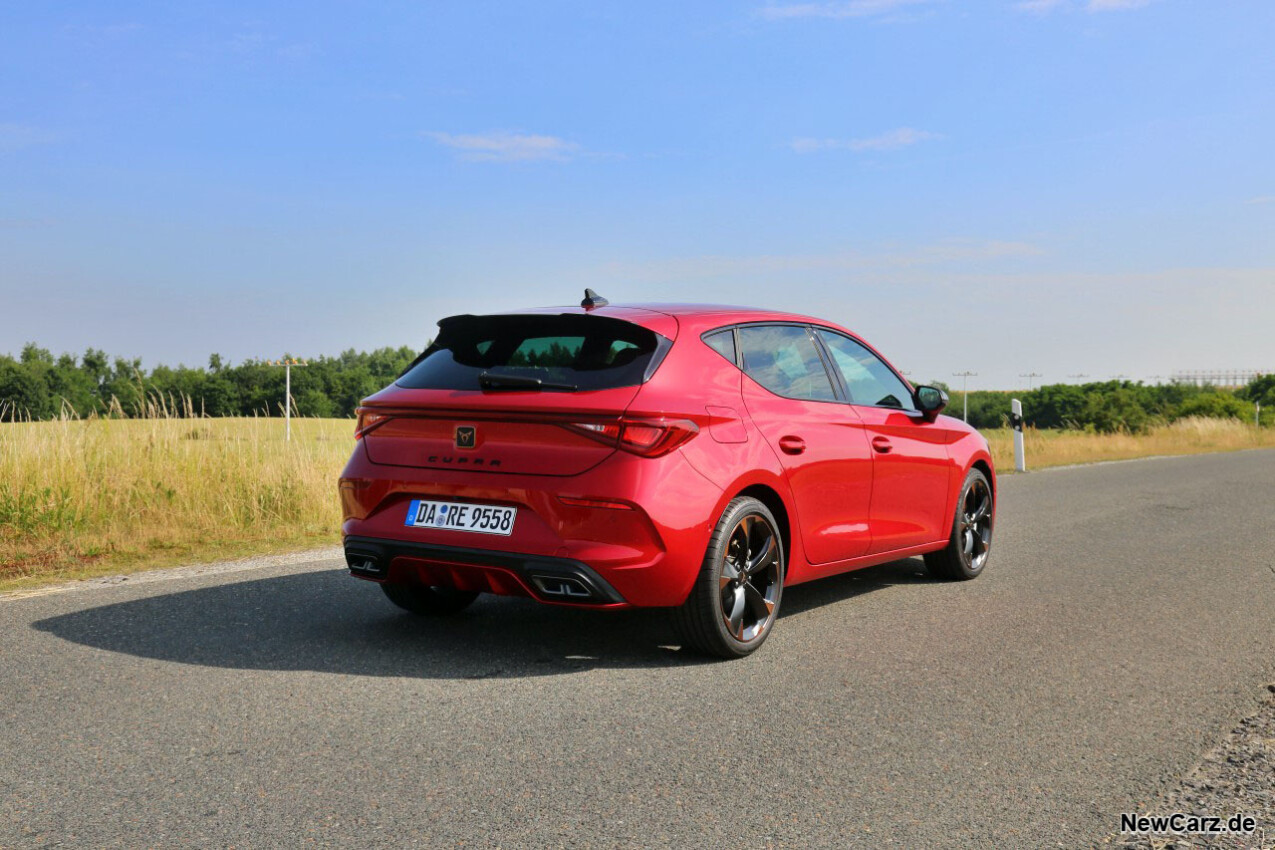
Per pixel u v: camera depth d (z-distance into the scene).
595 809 2.82
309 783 2.97
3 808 2.77
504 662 4.35
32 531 7.31
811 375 5.27
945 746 3.39
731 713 3.72
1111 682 4.20
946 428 6.26
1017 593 6.13
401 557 4.35
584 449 4.08
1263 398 74.19
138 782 2.96
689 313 4.70
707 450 4.30
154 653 4.38
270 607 5.30
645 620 5.16
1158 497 12.13
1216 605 5.80
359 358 148.88
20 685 3.90
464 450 4.28
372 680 4.04
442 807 2.81
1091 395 87.94
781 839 2.63
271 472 8.75
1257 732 3.56
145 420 9.41
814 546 5.01
